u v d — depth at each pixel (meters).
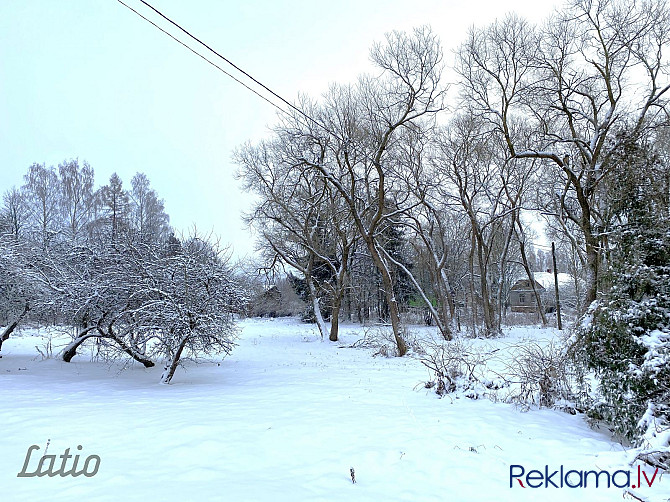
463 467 5.32
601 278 7.76
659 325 6.59
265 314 48.50
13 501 4.17
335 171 25.22
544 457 5.75
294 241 29.06
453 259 37.53
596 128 18.61
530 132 24.62
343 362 16.36
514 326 35.56
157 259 12.16
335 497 4.36
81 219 41.91
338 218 27.19
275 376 12.85
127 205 44.03
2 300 15.43
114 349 13.74
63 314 14.42
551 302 52.03
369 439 6.26
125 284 11.80
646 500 4.46
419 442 6.15
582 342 7.73
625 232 7.23
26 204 38.50
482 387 9.52
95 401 8.94
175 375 13.24
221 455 5.53
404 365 15.16
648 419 5.80
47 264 15.40
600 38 18.58
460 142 26.58
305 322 40.72
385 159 22.52
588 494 4.68
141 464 5.22
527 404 8.48
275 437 6.27
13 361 15.67
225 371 14.08
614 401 6.62
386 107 20.05
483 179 28.86
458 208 29.41
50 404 8.62
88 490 4.41
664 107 17.36
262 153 27.75
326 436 6.37
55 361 15.54
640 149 7.57
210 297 11.59
